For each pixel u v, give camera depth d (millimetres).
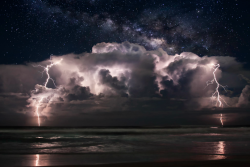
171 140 21375
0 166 9672
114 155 12609
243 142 19047
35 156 12305
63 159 11352
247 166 9164
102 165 9594
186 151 13938
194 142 19359
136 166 9336
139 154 12938
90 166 9438
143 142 19828
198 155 12359
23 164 10078
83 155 12648
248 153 12992
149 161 10648
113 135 28906
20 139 23328
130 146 16828
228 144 17516
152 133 32969
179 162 10047
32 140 22156
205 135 27875
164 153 13234
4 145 17734
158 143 18844
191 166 9219
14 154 13094
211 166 9203
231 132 34062
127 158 11617
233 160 10461
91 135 29203
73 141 21047
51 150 14781
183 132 34906
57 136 27438
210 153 13047
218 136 25938
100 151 14266
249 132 34344
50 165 9828
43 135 29141
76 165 9664
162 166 9328
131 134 31234
